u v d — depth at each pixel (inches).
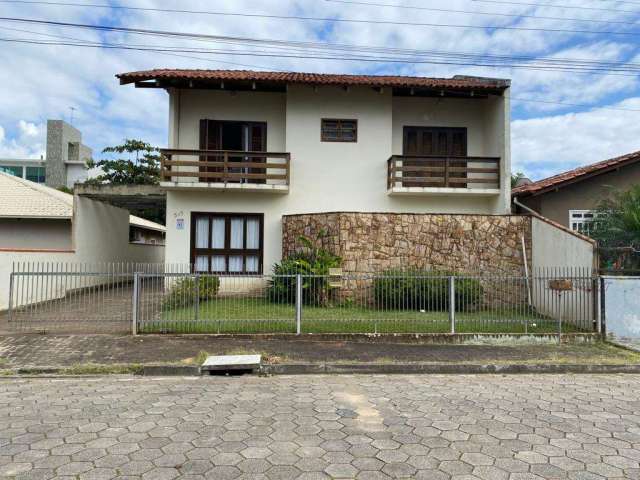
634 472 144.5
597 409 210.2
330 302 413.4
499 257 500.7
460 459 152.6
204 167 604.1
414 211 609.3
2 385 245.1
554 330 371.6
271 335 344.5
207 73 571.2
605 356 313.7
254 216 596.4
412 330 362.0
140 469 142.9
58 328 362.0
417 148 637.3
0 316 404.2
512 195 585.3
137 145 1161.4
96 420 187.9
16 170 1979.6
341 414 198.2
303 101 600.7
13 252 462.0
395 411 203.6
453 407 210.8
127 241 832.9
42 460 148.7
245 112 615.5
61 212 631.8
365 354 307.6
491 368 288.8
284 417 193.5
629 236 429.1
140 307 352.2
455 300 391.9
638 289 364.5
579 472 144.0
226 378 265.6
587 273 388.8
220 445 162.4
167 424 183.6
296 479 137.3
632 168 543.5
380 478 138.6
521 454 157.3
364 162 604.4
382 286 392.2
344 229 486.0
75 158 1943.9
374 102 606.9
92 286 477.1
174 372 271.9
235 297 431.5
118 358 288.0
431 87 577.0
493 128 615.2
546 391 242.4
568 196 547.2
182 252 581.9
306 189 597.9
